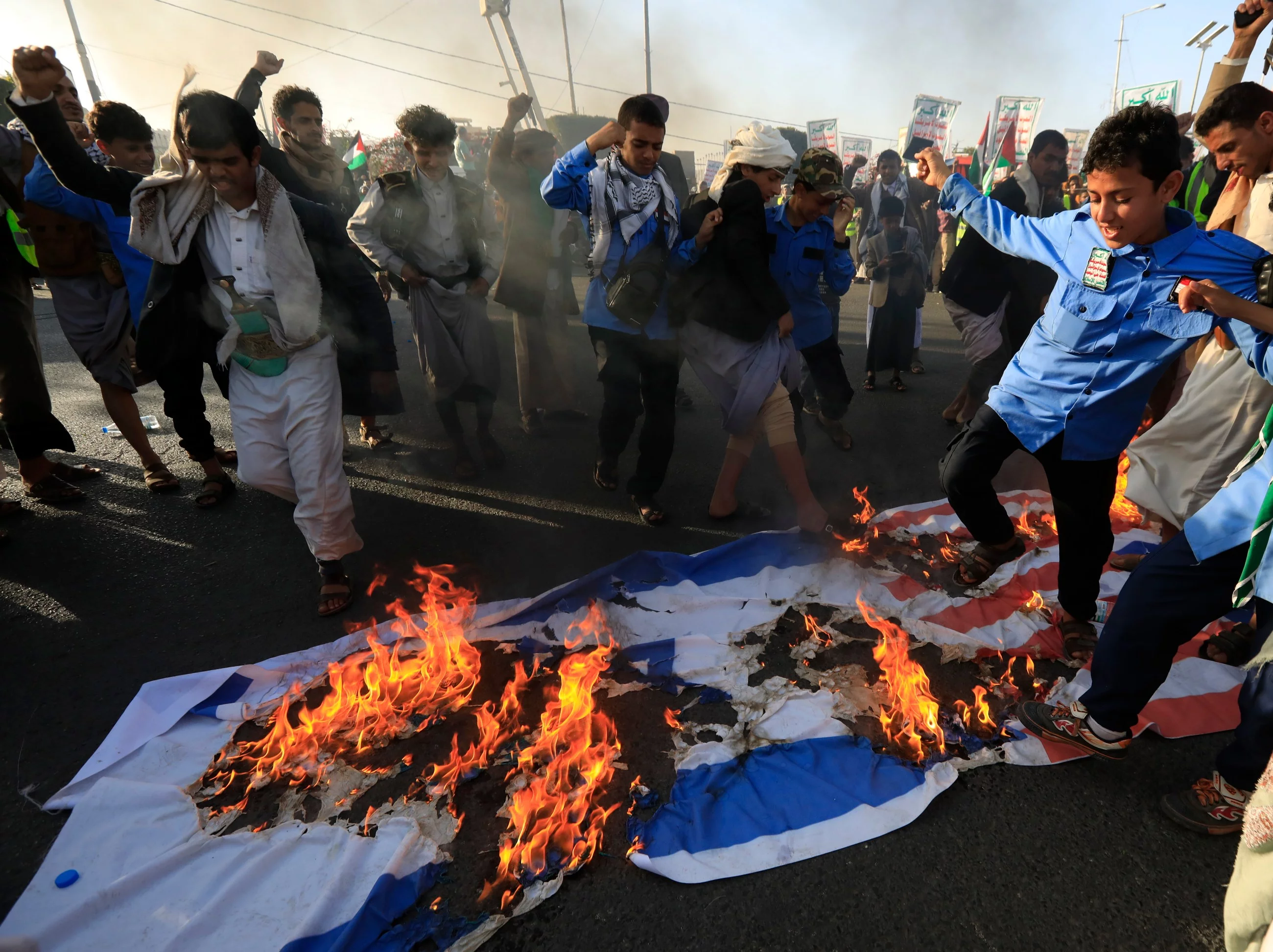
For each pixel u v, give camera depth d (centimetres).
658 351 333
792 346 337
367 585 313
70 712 243
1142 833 188
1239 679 240
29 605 303
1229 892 133
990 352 444
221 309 262
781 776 205
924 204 952
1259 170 261
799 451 331
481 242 392
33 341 371
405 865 180
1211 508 177
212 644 277
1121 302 198
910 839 187
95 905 170
